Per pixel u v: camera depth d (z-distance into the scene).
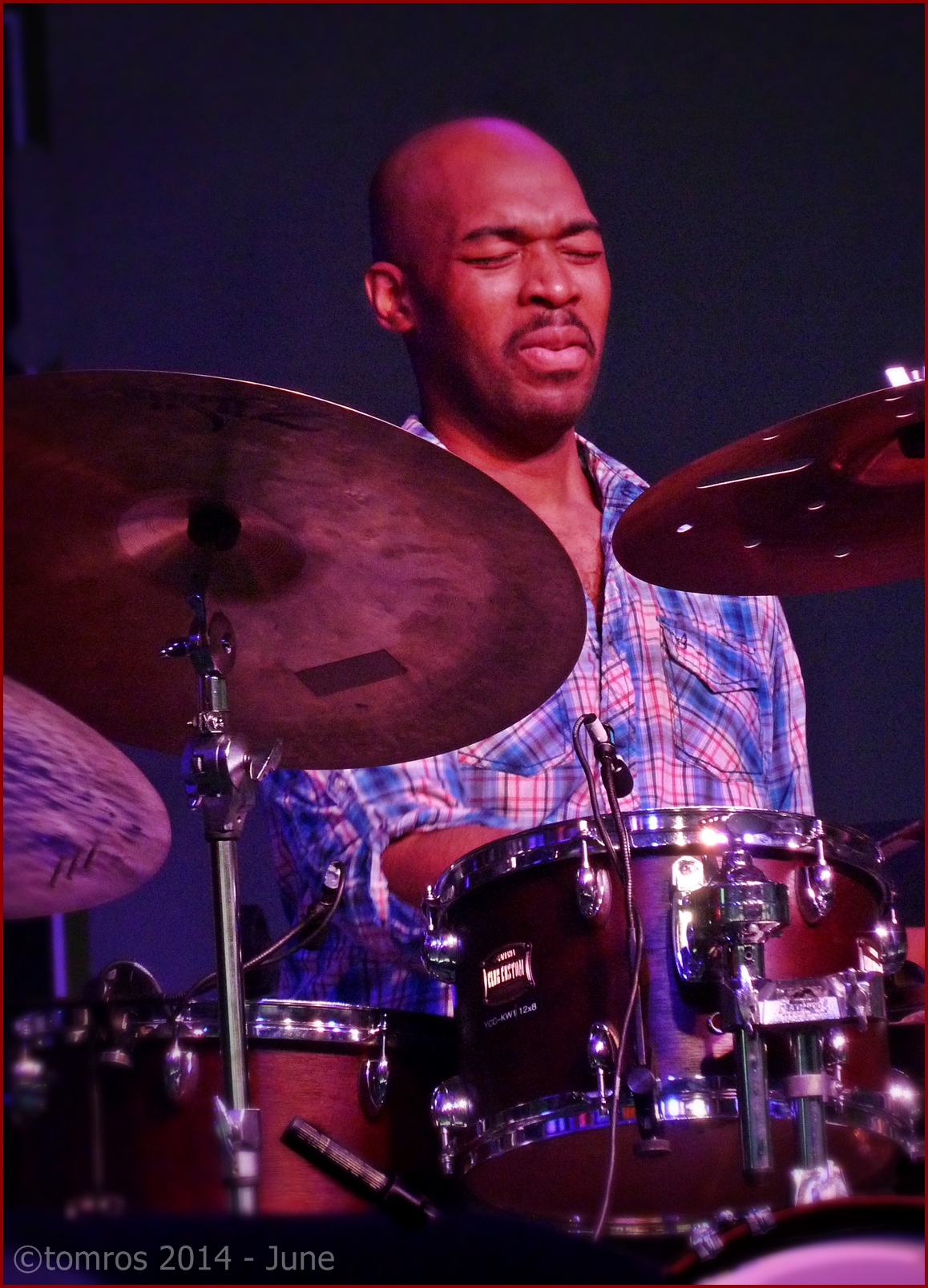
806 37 12.77
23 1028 7.30
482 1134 6.65
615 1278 3.37
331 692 7.90
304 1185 7.30
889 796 12.00
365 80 12.48
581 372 10.05
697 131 12.76
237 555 7.23
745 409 12.52
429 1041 7.84
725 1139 6.43
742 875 6.18
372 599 7.38
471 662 7.65
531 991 6.66
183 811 11.55
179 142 12.14
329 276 12.22
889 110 12.70
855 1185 7.25
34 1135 7.12
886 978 7.78
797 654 12.02
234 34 12.30
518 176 10.12
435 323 10.23
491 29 12.68
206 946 11.40
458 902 7.12
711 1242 4.49
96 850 6.82
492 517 6.65
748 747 10.13
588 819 6.62
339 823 8.78
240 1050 6.52
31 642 7.46
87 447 6.37
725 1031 5.96
